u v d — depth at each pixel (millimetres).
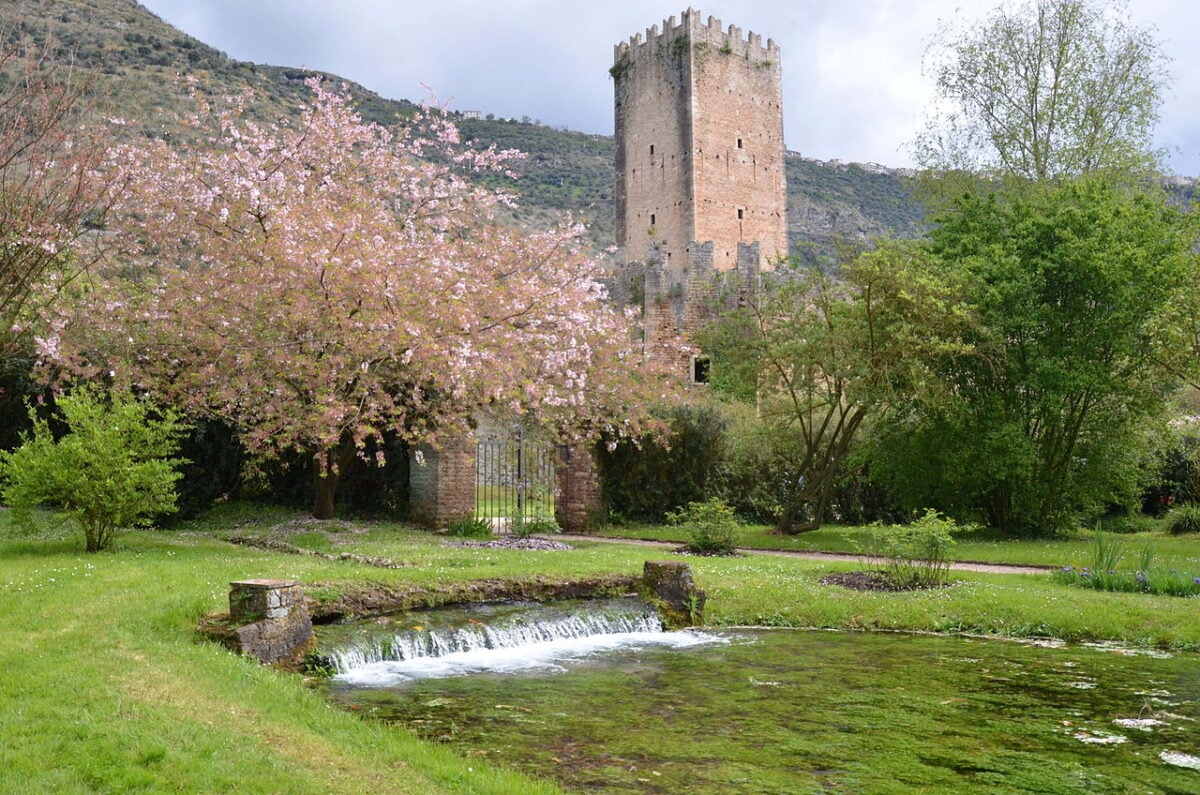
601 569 14148
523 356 18250
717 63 61031
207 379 17484
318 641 10227
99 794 5309
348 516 22281
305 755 6172
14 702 6602
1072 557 19125
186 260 19219
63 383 19203
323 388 16172
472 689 9234
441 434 18422
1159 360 22969
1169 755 7398
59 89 13773
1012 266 23375
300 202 18016
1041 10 30688
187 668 7891
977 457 24016
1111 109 30188
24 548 14656
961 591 14289
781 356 23438
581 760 7035
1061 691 9445
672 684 9578
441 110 22031
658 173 62219
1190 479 30938
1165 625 12312
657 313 49406
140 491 14656
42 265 13812
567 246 23062
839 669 10383
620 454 26031
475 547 17766
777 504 28109
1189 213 23125
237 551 15336
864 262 21953
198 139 19188
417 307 16547
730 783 6586
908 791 6504
